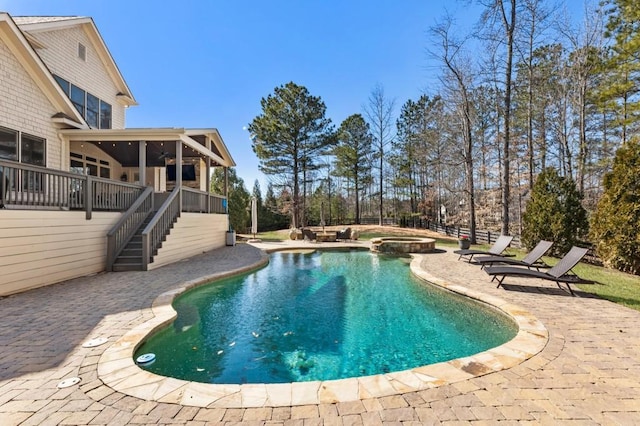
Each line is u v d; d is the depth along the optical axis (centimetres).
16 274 565
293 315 528
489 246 1367
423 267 843
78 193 712
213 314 532
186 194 1064
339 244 1495
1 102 771
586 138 1546
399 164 2758
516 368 287
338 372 344
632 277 682
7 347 336
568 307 471
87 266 725
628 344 338
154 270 786
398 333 452
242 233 2275
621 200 738
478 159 2014
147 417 220
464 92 1497
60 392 251
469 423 211
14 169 580
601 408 226
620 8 1180
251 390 255
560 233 950
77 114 973
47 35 992
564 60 1446
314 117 2397
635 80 1218
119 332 379
